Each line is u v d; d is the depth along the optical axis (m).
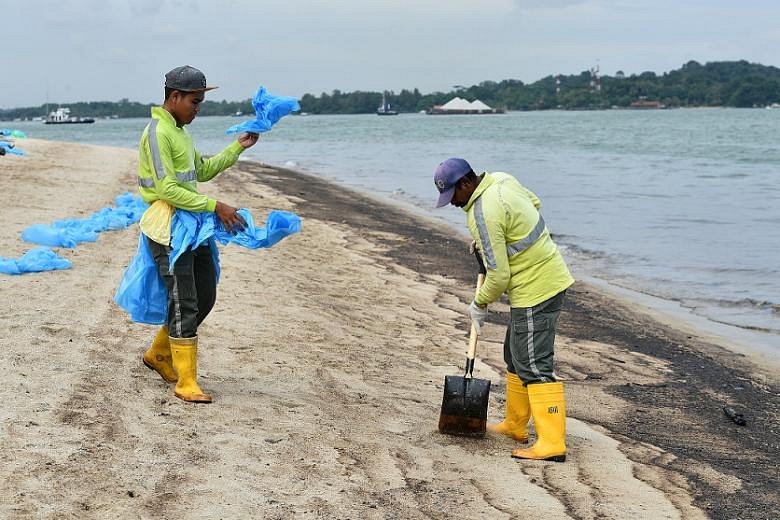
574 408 7.18
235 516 4.21
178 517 4.14
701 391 7.98
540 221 5.46
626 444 6.23
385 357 7.69
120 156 25.67
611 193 24.38
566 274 5.50
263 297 9.13
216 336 7.46
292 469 4.84
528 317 5.48
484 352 8.39
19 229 11.14
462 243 15.41
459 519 4.51
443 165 5.43
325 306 9.26
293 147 56.00
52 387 5.59
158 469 4.61
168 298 5.66
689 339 9.88
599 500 4.97
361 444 5.38
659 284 12.81
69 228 11.12
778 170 31.53
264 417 5.60
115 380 5.91
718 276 13.34
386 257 13.33
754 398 7.86
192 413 5.50
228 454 4.92
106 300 7.95
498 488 4.99
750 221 18.72
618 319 10.71
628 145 51.75
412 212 20.16
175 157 5.56
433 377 7.31
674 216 19.58
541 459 5.53
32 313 7.28
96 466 4.54
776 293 12.23
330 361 7.24
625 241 16.36
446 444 5.67
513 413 5.86
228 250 11.70
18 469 4.38
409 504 4.61
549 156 41.88
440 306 10.19
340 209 19.42
